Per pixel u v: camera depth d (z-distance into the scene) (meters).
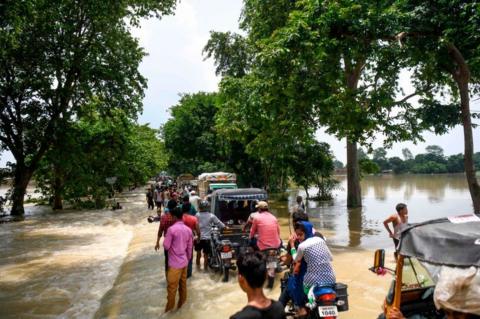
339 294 5.58
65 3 25.92
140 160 52.19
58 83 28.25
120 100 29.95
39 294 9.45
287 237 15.46
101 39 28.50
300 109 16.77
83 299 9.07
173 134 42.50
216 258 10.02
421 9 13.07
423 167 118.56
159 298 8.53
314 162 33.56
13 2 14.33
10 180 35.84
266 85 16.12
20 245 16.03
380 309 7.32
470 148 12.66
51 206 34.28
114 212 28.36
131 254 13.29
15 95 28.03
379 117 17.52
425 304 4.98
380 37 13.60
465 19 12.20
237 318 3.16
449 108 19.03
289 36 13.38
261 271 3.32
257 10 25.20
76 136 30.39
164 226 9.06
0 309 8.39
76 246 15.62
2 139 28.58
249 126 24.23
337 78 15.00
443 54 13.31
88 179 30.45
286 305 6.51
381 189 48.41
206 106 42.00
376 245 13.65
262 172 40.00
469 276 3.55
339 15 13.20
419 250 3.96
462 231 3.83
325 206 28.09
